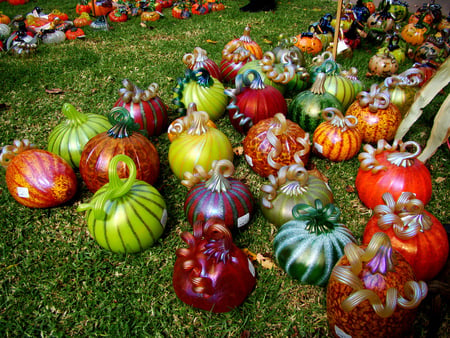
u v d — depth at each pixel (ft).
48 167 2.92
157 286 2.48
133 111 3.59
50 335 2.23
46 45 6.64
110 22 7.93
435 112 4.16
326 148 3.41
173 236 2.82
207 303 2.20
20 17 7.57
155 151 3.10
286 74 3.99
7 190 3.28
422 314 2.27
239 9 8.74
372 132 3.59
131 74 5.40
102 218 2.43
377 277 1.80
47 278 2.55
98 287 2.47
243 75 3.61
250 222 2.91
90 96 4.84
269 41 6.59
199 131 3.13
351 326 1.88
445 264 2.41
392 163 2.80
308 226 2.31
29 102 4.71
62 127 3.38
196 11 8.35
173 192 3.25
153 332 2.23
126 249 2.57
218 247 2.11
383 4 7.74
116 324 2.25
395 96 3.86
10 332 2.25
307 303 2.37
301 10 8.62
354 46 6.11
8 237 2.84
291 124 3.22
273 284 2.46
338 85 4.07
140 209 2.50
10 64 5.76
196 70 3.96
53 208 3.10
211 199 2.60
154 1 8.39
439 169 3.49
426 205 3.07
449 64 3.01
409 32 6.48
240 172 3.48
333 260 2.24
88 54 6.13
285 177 2.68
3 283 2.52
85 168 2.90
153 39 6.88
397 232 2.21
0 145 3.84
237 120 3.77
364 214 3.00
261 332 2.22
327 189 2.77
